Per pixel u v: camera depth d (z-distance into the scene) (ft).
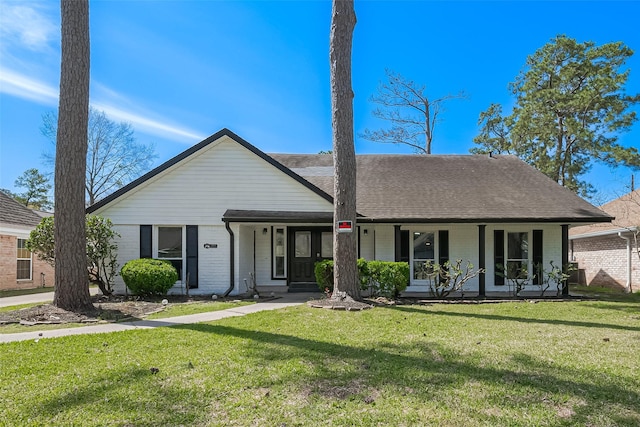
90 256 37.58
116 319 25.99
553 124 81.10
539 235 45.55
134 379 13.89
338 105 33.65
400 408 11.61
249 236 45.83
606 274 57.62
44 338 20.31
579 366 15.62
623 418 11.03
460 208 43.27
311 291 45.11
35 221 61.82
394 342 19.47
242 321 25.12
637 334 21.66
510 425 10.60
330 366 15.47
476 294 42.32
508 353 17.52
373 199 45.11
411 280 45.32
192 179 42.47
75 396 12.39
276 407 11.66
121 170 111.14
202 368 15.12
